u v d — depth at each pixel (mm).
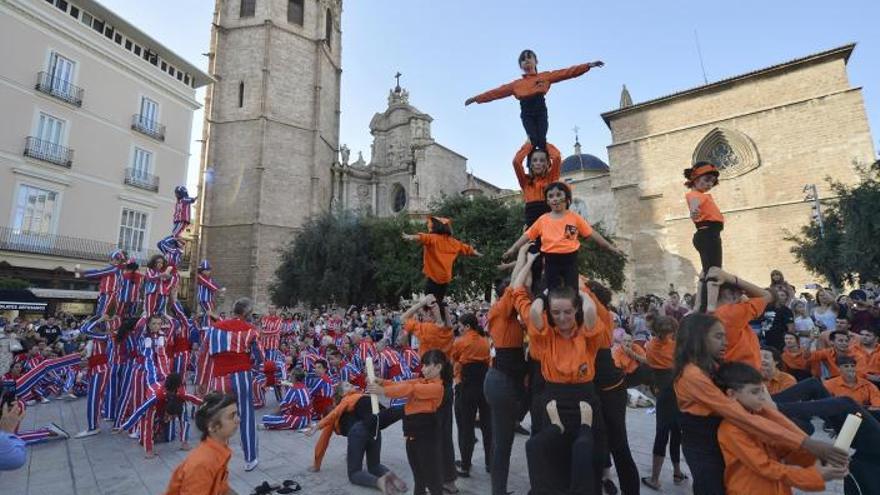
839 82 32188
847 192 23000
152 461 7613
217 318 10305
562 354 4195
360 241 38219
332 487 6359
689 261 36250
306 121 50031
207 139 47406
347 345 13719
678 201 37500
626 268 38625
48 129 28031
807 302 15859
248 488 6395
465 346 6719
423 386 5367
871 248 19609
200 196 46719
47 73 27891
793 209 32562
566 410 4059
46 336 17219
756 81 35406
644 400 11242
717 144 37094
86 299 28438
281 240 46094
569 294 4172
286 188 47375
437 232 7004
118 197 31422
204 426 3863
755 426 3033
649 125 40188
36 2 27375
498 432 5074
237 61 48656
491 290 33125
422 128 54094
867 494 3922
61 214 28297
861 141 30719
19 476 6922
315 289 36875
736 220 35000
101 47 30750
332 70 56688
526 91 6277
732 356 4320
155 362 8984
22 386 10039
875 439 3895
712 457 3330
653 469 6031
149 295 10188
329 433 7051
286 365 13742
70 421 10672
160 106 34812
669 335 6168
